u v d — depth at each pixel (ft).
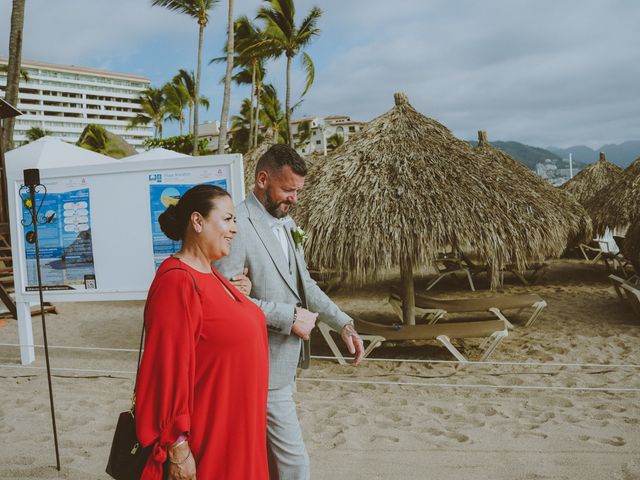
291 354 7.90
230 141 172.96
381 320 29.22
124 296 18.66
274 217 8.38
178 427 5.67
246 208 8.14
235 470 6.17
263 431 6.64
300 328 7.66
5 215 35.04
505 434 13.02
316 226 20.34
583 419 14.01
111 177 18.42
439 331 19.85
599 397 15.99
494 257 19.92
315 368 20.03
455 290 38.50
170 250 18.15
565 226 22.25
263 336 6.76
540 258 21.59
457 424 13.85
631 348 21.91
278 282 8.00
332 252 19.89
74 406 15.37
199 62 96.37
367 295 36.88
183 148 162.91
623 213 42.57
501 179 21.80
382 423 13.98
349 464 11.43
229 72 70.38
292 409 8.00
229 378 6.23
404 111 22.95
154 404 5.69
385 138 22.04
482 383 17.84
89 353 22.52
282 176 8.00
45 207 19.08
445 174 20.94
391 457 11.76
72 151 37.14
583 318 27.73
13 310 27.14
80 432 13.33
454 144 22.48
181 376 5.75
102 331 27.40
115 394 16.66
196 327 5.98
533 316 25.85
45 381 18.12
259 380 6.53
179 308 5.88
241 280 7.52
